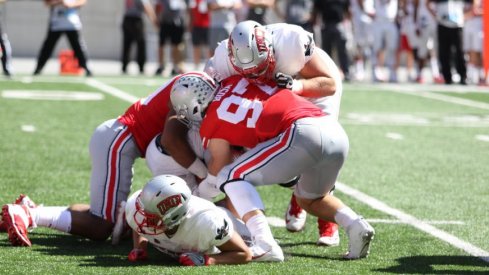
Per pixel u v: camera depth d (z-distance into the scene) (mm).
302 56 18828
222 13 66125
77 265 17625
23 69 67438
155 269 17312
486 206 25109
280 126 17984
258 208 18078
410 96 55875
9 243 19375
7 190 25000
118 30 82062
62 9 60531
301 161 17969
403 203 25266
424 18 65438
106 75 64312
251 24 18531
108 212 20031
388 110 48344
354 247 18797
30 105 44156
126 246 19703
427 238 21125
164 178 17344
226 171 18234
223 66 19219
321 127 18062
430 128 41562
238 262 17812
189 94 18375
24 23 80562
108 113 42312
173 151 18984
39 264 17578
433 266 18406
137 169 29281
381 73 66812
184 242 17672
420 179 29000
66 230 19828
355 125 41812
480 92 59375
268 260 18109
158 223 17297
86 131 36719
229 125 18141
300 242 20625
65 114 41438
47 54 61125
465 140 38156
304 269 17625
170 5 65250
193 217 17469
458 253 19703
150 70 72625
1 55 57281
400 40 67438
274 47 18750
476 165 31984
